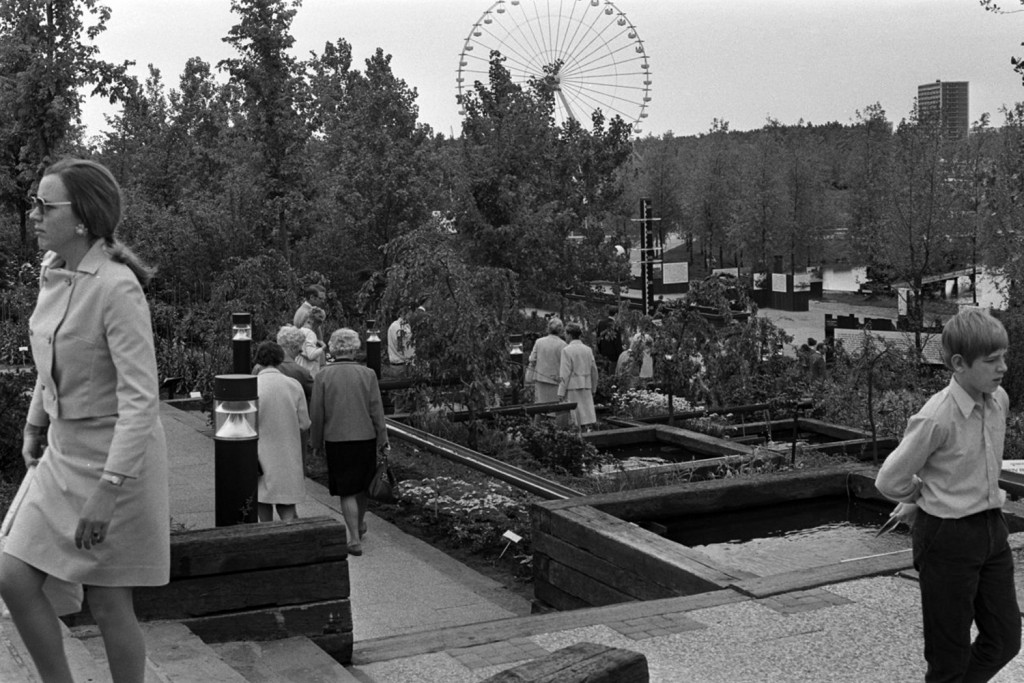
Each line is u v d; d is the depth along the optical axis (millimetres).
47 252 3145
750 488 8375
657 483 11883
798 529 8188
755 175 55656
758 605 5930
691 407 17891
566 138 31141
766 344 18734
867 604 5938
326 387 9547
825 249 66062
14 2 28859
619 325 20406
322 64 36781
